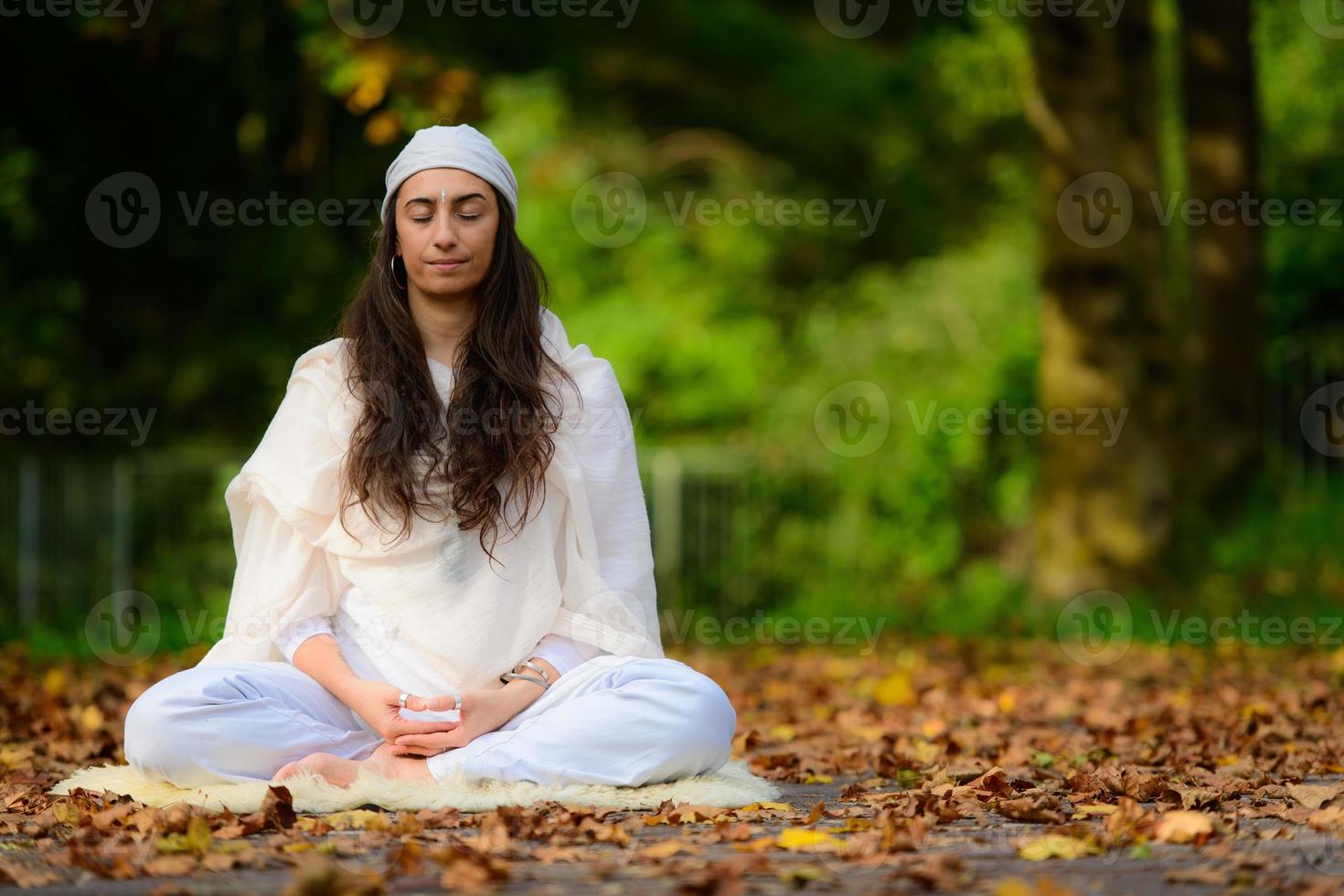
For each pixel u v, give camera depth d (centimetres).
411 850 348
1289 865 349
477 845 365
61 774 552
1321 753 577
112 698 855
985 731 689
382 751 440
